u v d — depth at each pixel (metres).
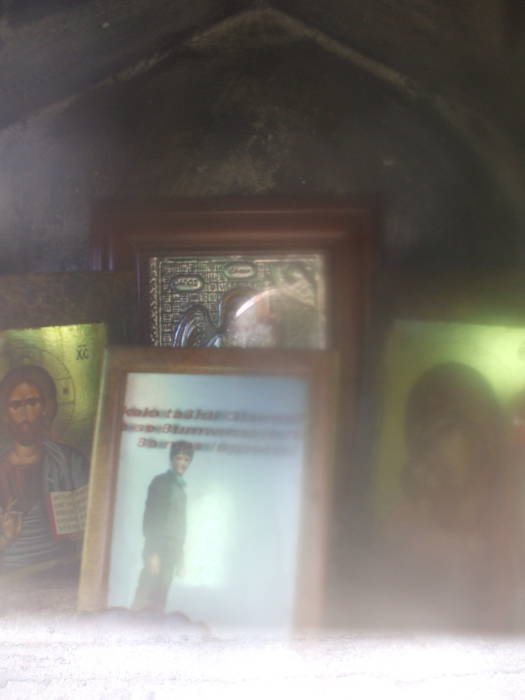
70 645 1.66
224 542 1.76
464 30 2.07
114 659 1.61
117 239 2.61
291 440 1.78
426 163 2.50
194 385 1.86
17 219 2.55
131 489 1.82
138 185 2.61
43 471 2.09
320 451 1.75
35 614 1.83
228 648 1.64
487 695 1.49
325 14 2.30
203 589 1.74
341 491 2.03
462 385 2.01
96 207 2.61
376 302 2.51
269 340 2.61
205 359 1.86
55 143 2.52
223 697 1.48
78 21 2.12
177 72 2.49
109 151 2.58
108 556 1.79
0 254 2.54
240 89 2.54
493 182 2.39
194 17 2.31
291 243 2.59
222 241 2.61
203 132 2.59
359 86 2.49
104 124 2.54
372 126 2.53
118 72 2.43
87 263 2.62
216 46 2.43
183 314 2.62
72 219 2.61
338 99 2.53
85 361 2.16
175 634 1.68
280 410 1.80
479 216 2.46
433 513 1.96
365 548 1.98
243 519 1.76
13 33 2.04
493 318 2.10
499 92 2.18
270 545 1.73
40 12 2.03
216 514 1.77
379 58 2.39
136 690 1.50
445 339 2.03
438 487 1.97
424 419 2.00
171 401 1.86
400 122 2.49
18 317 2.09
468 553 1.94
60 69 2.29
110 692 1.49
